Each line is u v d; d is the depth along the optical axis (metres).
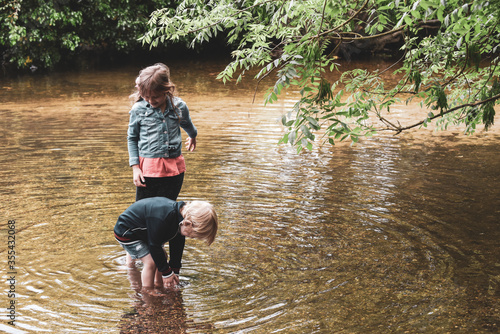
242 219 4.84
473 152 7.20
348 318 3.22
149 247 3.59
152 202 3.66
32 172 6.16
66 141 7.72
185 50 21.97
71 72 16.48
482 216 4.91
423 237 4.45
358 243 4.34
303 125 3.79
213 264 4.02
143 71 3.91
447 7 3.81
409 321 3.18
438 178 6.05
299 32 4.48
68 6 16.64
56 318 3.23
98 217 4.85
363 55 20.45
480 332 3.07
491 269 3.89
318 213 4.98
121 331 3.10
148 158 4.04
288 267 3.95
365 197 5.41
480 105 4.94
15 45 16.36
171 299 3.50
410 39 4.65
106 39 20.44
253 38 4.37
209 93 12.52
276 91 3.79
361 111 4.55
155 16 4.73
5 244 4.28
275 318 3.23
